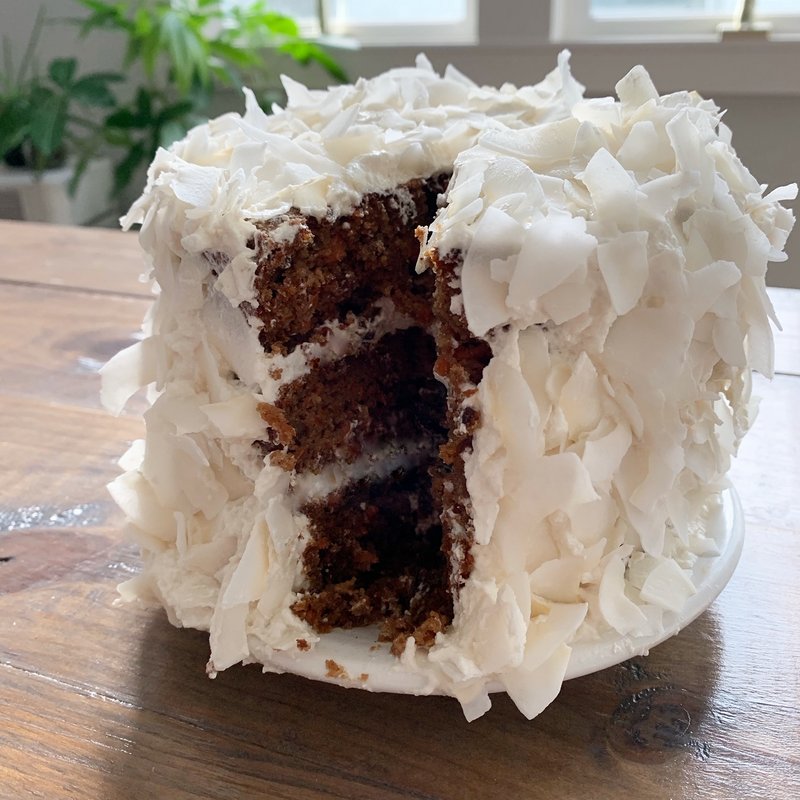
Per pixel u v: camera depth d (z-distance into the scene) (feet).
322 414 0.91
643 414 0.74
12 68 2.75
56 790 0.71
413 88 1.13
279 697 0.79
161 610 0.91
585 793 0.69
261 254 0.78
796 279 2.07
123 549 1.00
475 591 0.75
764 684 0.79
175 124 2.22
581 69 2.04
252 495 0.83
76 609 0.91
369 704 0.78
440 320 0.76
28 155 2.50
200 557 0.84
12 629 0.89
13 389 1.35
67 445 1.20
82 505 1.08
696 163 0.80
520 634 0.71
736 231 0.79
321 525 0.91
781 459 1.12
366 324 0.96
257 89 2.39
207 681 0.81
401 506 1.00
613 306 0.70
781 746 0.73
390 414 1.00
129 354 0.95
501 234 0.69
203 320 0.83
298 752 0.74
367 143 0.94
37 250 1.91
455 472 0.78
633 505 0.76
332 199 0.85
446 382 0.77
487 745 0.74
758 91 1.96
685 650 0.83
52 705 0.79
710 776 0.70
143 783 0.71
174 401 0.83
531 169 0.82
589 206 0.76
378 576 0.93
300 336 0.87
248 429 0.82
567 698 0.78
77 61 2.57
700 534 0.87
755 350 0.86
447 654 0.73
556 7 2.07
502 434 0.72
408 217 0.94
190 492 0.85
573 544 0.74
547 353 0.72
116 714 0.78
